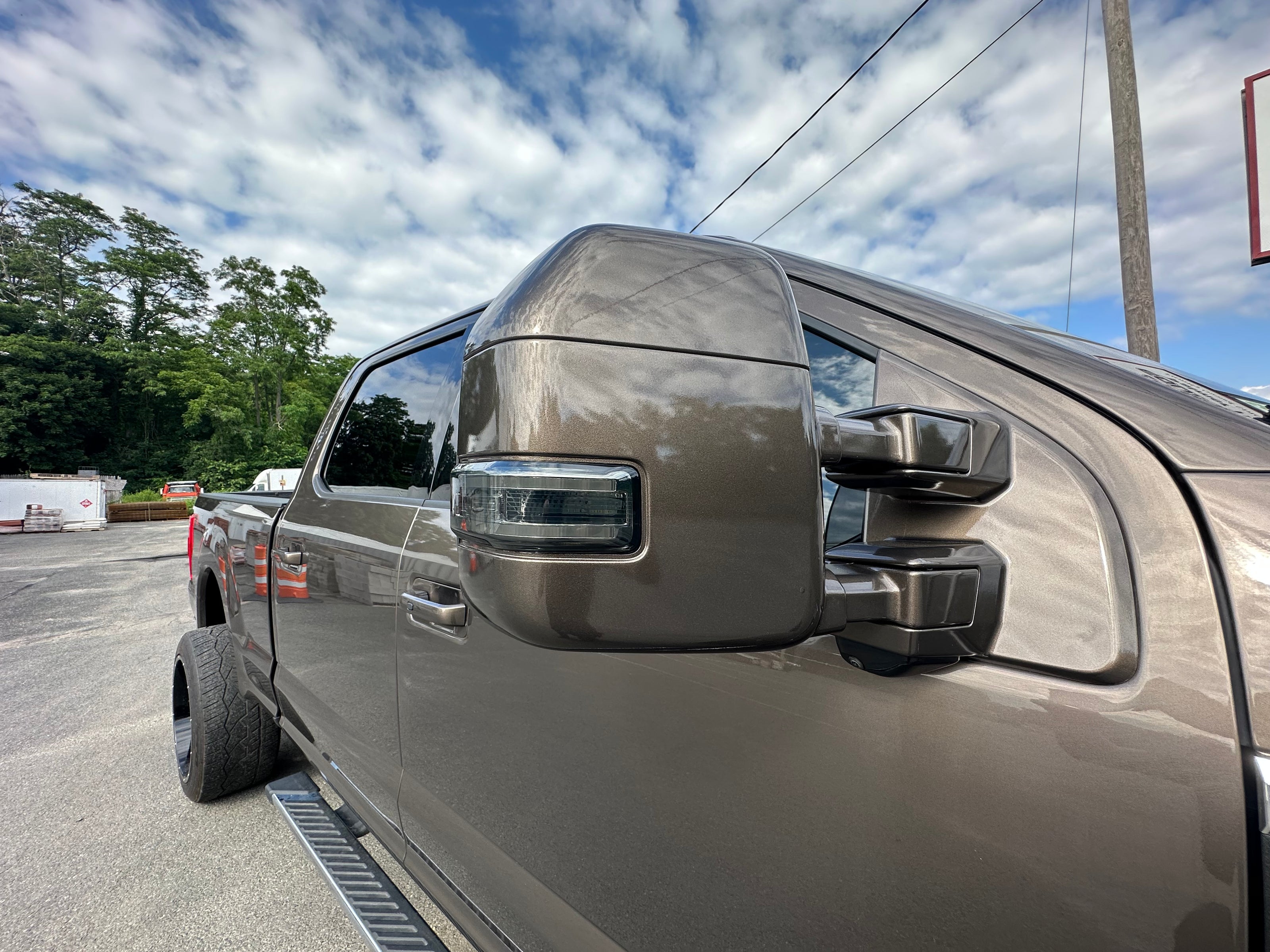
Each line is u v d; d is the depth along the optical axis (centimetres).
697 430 57
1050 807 62
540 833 114
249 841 257
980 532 75
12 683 459
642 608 55
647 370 57
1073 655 65
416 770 144
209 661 274
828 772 78
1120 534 68
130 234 5166
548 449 54
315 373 4681
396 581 148
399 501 160
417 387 180
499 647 121
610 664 103
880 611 69
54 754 340
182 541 1647
